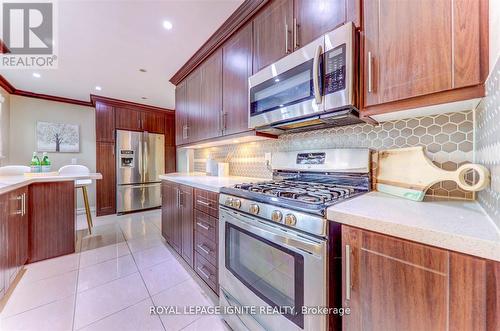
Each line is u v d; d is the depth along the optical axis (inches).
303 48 49.3
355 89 41.9
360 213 30.8
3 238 62.1
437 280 24.0
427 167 37.9
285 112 53.6
